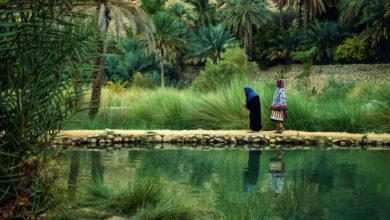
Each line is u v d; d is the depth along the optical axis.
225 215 5.86
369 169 9.64
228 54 44.72
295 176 8.77
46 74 3.97
